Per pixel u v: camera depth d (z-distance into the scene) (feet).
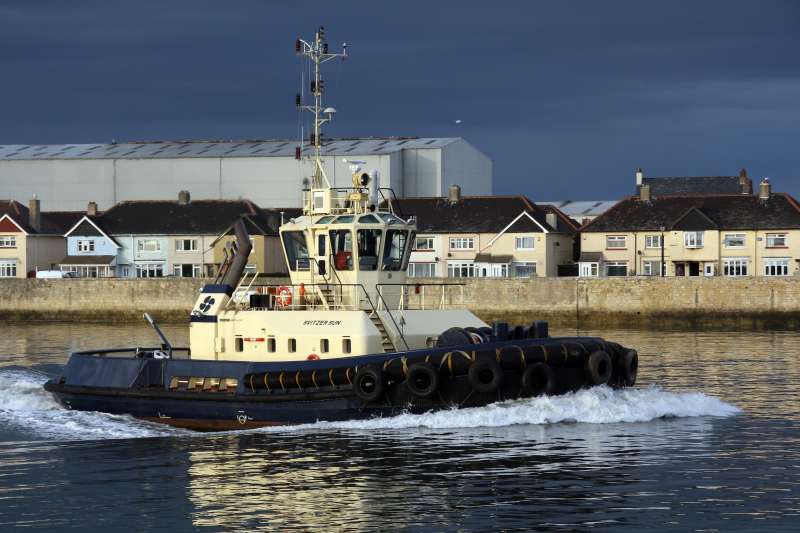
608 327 480.23
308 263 182.09
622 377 181.88
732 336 413.18
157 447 161.99
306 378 166.71
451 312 180.86
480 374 165.27
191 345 180.45
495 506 130.00
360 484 138.72
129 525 125.29
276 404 169.58
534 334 176.04
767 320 463.42
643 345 365.40
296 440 161.17
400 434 162.81
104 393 184.34
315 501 132.36
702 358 310.04
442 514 127.13
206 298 180.55
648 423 174.50
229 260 183.52
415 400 165.89
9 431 174.50
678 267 570.46
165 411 178.29
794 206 561.43
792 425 175.22
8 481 144.05
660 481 139.85
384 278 179.93
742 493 134.92
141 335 428.97
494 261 581.94
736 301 467.52
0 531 124.16
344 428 167.22
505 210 594.24
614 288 481.87
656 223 573.33
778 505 130.11
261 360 174.40
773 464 148.25
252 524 124.77
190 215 622.95
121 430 174.50
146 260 618.03
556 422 169.78
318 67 190.70
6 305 543.39
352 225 176.14
